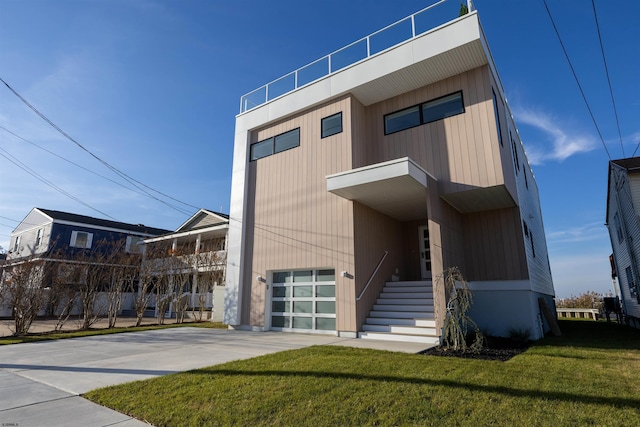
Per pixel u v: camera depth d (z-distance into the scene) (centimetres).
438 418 332
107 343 850
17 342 882
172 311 1964
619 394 389
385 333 873
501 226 1029
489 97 918
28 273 1148
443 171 950
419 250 1210
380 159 1079
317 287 1052
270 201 1214
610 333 1171
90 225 2542
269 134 1281
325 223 1045
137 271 1605
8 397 415
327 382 441
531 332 923
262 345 787
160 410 367
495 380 443
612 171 1545
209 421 339
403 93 1082
